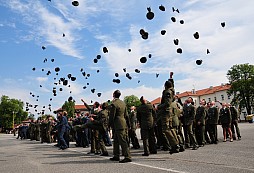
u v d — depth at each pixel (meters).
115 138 8.10
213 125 12.42
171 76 8.64
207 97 102.62
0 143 21.45
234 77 74.19
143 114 9.08
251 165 6.27
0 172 6.61
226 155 8.10
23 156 10.30
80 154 10.43
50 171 6.48
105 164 7.32
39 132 24.19
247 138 14.19
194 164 6.64
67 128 14.38
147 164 6.96
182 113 10.89
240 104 72.38
